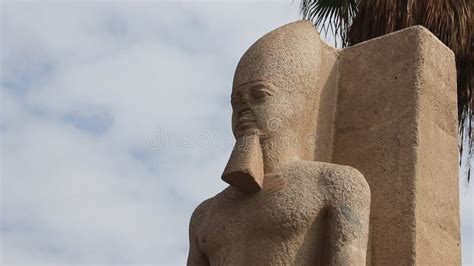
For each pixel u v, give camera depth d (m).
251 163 9.05
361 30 14.95
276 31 9.66
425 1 14.69
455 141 9.85
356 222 8.86
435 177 9.48
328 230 8.91
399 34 9.80
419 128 9.43
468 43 15.12
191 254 9.52
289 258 8.86
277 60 9.43
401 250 9.13
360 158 9.62
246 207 9.12
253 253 8.97
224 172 9.13
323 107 9.82
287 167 9.17
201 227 9.41
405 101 9.55
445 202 9.55
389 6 14.58
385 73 9.75
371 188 9.46
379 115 9.65
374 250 9.26
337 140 9.80
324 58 9.92
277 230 8.91
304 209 8.91
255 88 9.36
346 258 8.75
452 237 9.54
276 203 8.96
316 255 8.90
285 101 9.35
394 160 9.43
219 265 9.12
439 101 9.75
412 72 9.61
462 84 15.36
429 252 9.23
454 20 14.88
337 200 8.91
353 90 9.87
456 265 9.51
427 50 9.72
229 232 9.13
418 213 9.20
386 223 9.27
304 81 9.48
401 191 9.30
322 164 9.14
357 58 9.95
